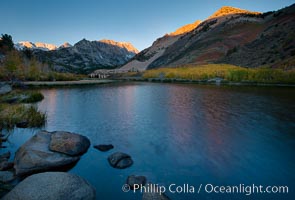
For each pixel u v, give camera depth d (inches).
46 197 237.1
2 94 1210.6
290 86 2062.0
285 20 4628.4
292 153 448.5
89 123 731.4
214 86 2283.5
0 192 280.5
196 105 1077.8
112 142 529.3
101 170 368.8
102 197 288.2
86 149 459.8
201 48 6156.5
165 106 1064.2
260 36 4687.5
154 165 392.5
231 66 3435.0
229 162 406.3
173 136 576.4
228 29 6732.3
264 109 937.5
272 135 574.6
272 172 365.7
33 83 2476.6
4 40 4517.7
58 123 729.6
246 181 336.5
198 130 632.4
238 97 1341.0
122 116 842.2
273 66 2795.3
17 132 600.7
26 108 775.7
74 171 364.5
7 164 358.9
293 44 3166.8
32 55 4778.5
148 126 685.9
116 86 2519.7
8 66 2276.1
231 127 659.4
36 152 370.3
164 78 3782.0
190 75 3341.5
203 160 415.2
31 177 271.1
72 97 1448.1
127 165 386.0
